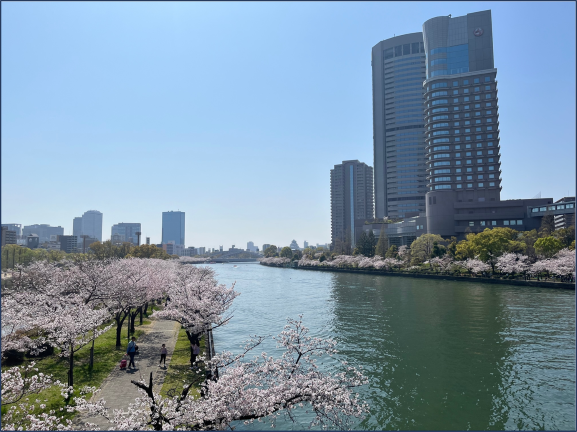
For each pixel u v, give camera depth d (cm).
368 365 4009
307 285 12438
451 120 18500
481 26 18750
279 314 6969
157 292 5603
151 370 3316
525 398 3203
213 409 1962
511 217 16925
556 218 15675
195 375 3188
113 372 3244
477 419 2878
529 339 4816
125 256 15438
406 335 5178
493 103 18125
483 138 18100
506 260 10231
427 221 18575
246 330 5641
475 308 6888
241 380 2155
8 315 3456
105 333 4841
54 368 3253
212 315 3775
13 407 2056
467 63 18775
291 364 2362
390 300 8244
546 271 9875
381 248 18462
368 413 2973
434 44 19262
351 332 5394
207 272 7400
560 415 2912
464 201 17925
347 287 11288
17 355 3353
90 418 2348
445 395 3281
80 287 4456
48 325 2981
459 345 4653
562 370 3784
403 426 2786
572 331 5141
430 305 7394
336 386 2195
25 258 13662
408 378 3650
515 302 7319
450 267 12356
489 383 3519
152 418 1866
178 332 5050
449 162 18312
